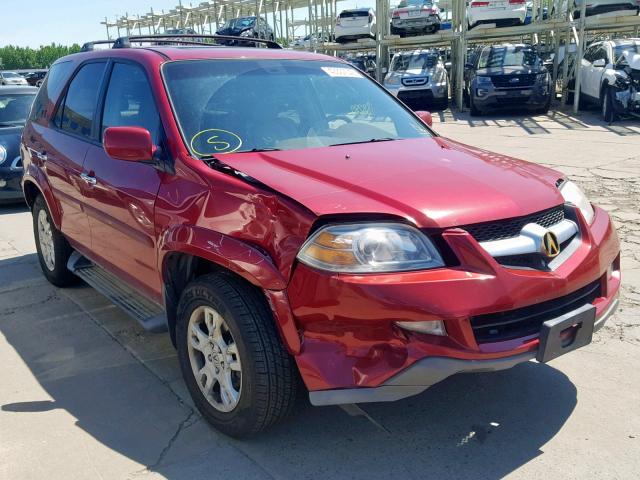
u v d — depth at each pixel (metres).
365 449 2.91
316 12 25.23
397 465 2.79
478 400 3.30
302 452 2.90
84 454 2.92
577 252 2.87
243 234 2.76
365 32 22.09
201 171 3.04
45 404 3.38
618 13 16.19
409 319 2.45
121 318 4.55
